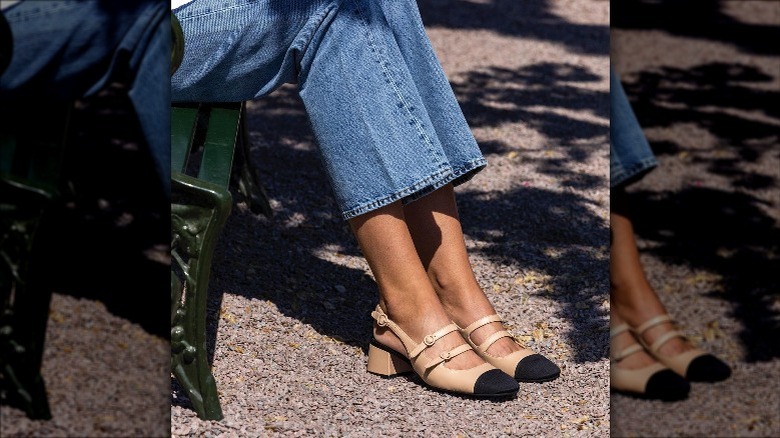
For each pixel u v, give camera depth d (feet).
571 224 10.16
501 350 6.66
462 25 19.62
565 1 22.33
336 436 5.82
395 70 5.96
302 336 7.18
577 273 8.89
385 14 6.29
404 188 5.94
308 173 10.85
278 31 6.24
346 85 5.95
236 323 7.23
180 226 5.48
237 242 8.62
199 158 9.96
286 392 6.37
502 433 5.96
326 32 5.97
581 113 14.69
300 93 6.12
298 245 8.83
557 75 16.75
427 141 5.95
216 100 6.66
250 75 6.47
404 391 6.48
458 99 14.94
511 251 9.29
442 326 6.39
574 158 12.52
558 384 6.68
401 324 6.43
